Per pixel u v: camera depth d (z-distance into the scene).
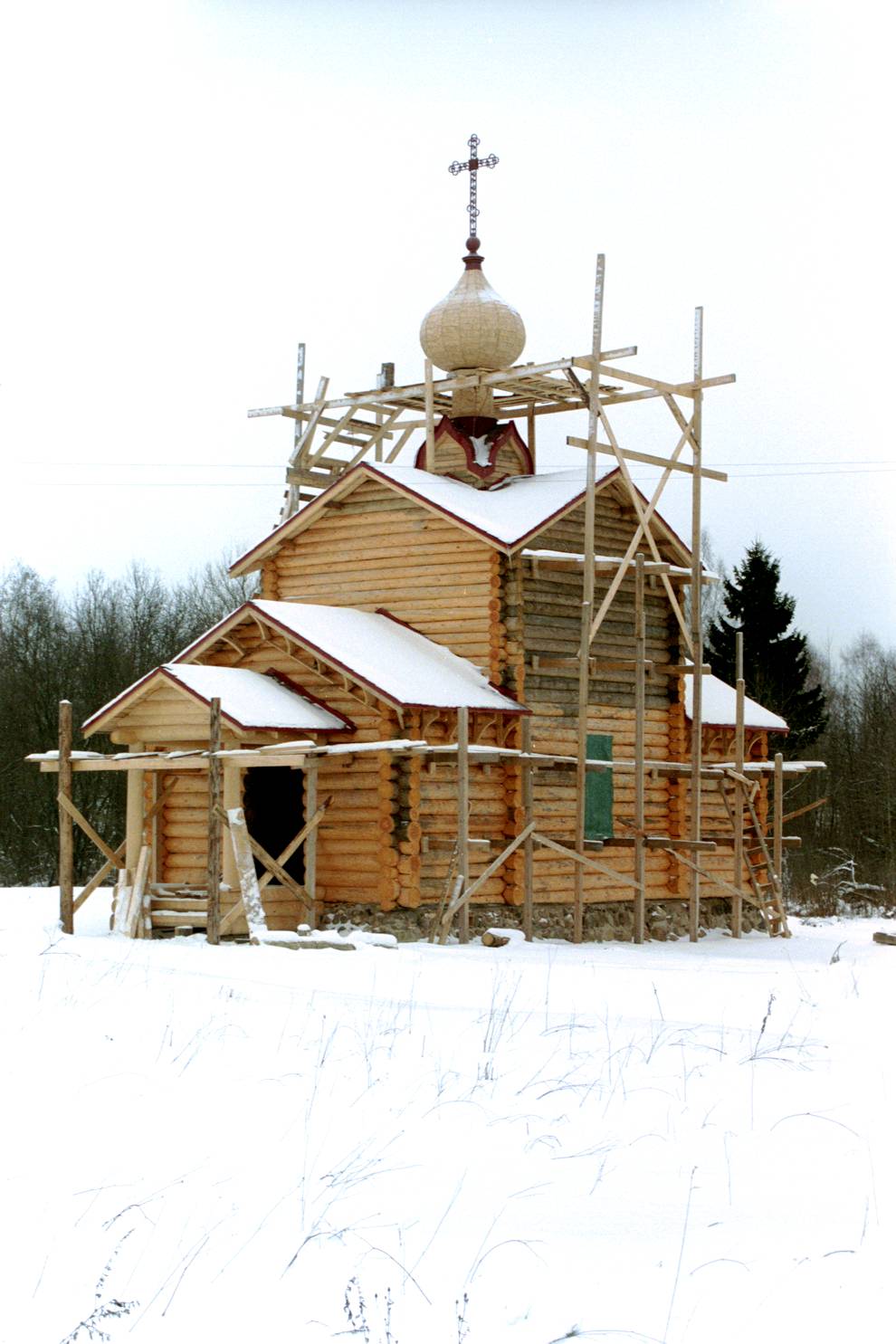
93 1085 10.62
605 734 29.30
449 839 25.88
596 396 26.45
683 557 30.16
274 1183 8.48
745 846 33.38
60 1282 7.08
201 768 25.28
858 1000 15.66
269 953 19.62
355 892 25.52
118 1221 7.84
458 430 30.98
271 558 30.27
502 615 27.47
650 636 30.61
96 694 50.41
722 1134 9.64
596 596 29.16
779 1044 12.65
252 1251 7.46
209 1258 7.38
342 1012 14.22
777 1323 6.68
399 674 25.64
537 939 26.16
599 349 26.55
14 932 23.03
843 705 65.38
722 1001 15.52
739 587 56.94
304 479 31.52
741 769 30.45
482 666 27.39
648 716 30.56
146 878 24.95
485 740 26.73
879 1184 8.58
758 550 56.84
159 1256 7.38
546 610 28.00
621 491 29.67
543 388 30.06
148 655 53.12
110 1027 12.87
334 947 20.38
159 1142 9.23
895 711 59.00
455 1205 8.17
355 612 28.28
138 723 25.48
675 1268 7.30
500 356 31.05
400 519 28.59
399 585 28.52
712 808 32.56
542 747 27.62
